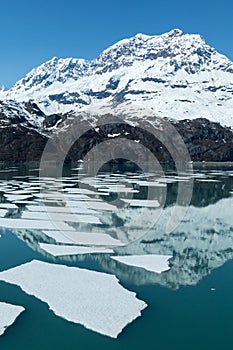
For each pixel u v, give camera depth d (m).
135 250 29.06
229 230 36.12
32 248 28.72
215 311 18.83
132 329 17.03
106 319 17.80
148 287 21.72
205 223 38.94
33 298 19.75
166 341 16.17
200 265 25.81
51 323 17.31
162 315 18.31
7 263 25.36
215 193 61.50
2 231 33.31
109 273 23.77
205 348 15.80
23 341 15.95
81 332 16.67
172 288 21.61
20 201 48.22
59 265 24.53
